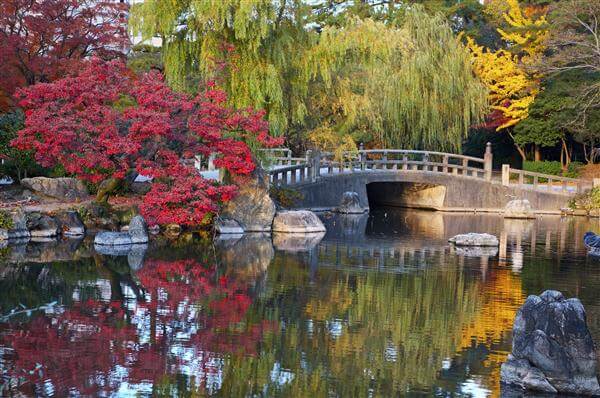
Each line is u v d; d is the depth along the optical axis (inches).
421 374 431.5
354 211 1328.7
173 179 944.3
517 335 428.8
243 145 958.4
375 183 1624.0
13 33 1019.9
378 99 1346.0
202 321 529.0
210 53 1018.1
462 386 414.3
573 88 1534.2
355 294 629.0
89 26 1062.4
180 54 1053.8
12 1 1009.5
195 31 1043.3
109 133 882.8
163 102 902.4
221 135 951.0
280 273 714.2
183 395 388.2
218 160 966.4
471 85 1443.2
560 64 1573.6
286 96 1106.7
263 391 398.0
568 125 1574.8
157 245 860.6
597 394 403.2
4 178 1052.5
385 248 906.7
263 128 957.8
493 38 1828.2
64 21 1037.8
